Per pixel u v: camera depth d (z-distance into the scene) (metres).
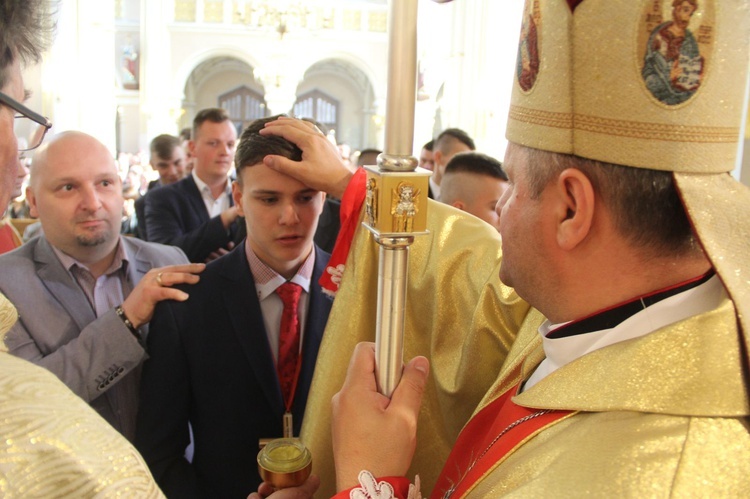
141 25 17.09
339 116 22.86
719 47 0.62
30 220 3.69
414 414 0.77
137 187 10.40
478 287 1.08
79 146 1.54
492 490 0.66
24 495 0.47
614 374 0.63
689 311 0.66
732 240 0.61
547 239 0.71
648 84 0.61
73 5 14.75
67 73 14.84
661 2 0.60
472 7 14.85
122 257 1.68
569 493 0.56
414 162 0.72
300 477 0.95
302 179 1.17
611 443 0.59
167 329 1.39
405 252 0.74
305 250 1.48
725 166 0.64
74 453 0.49
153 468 1.32
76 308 1.55
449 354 1.11
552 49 0.66
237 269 1.44
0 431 0.48
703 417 0.58
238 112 22.55
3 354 0.54
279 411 1.39
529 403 0.70
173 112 17.83
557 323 0.75
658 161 0.62
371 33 18.16
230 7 17.50
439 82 16.33
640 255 0.67
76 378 1.36
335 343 1.09
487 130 14.51
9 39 0.60
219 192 3.62
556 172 0.68
